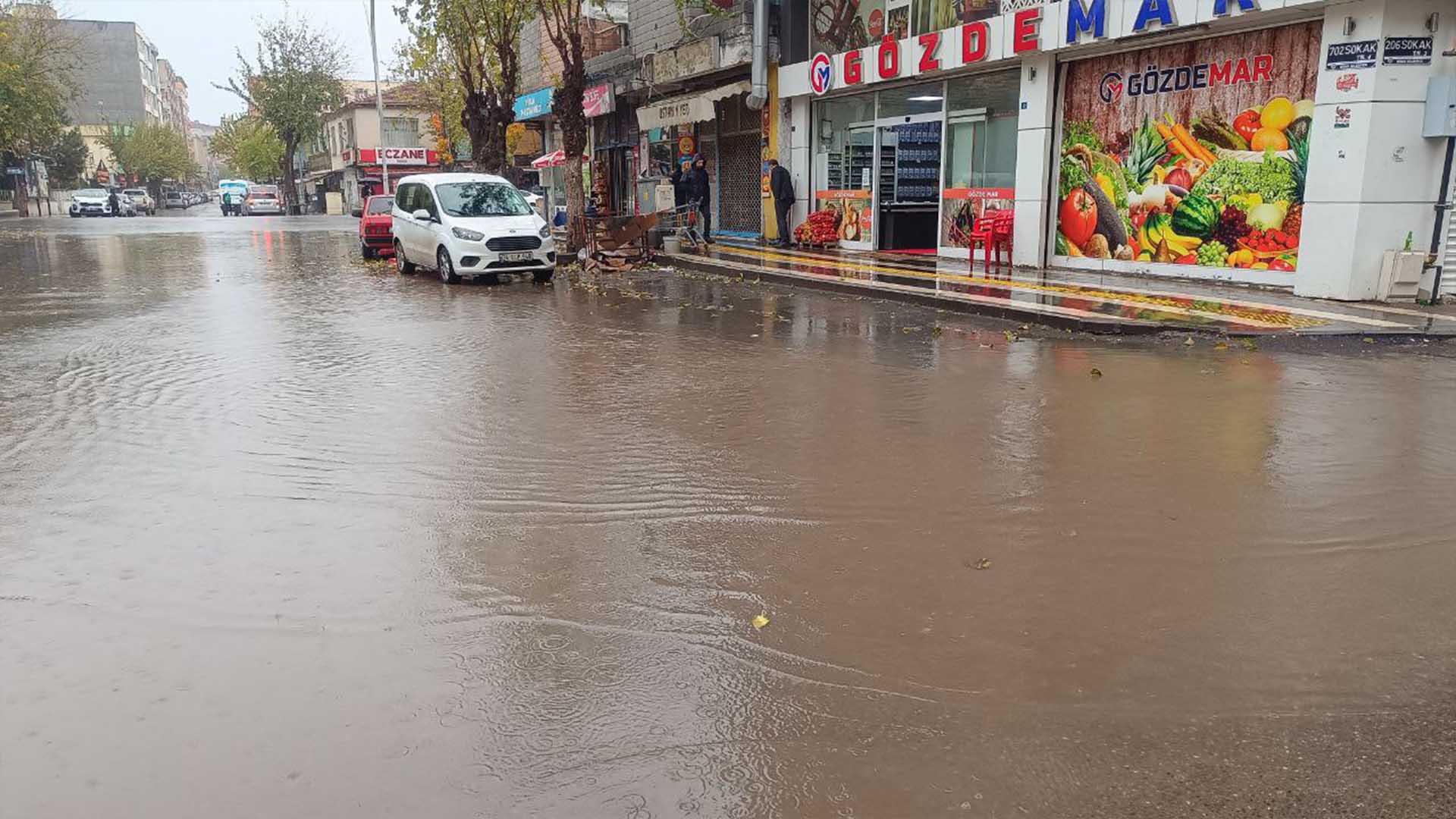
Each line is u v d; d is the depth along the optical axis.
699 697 3.43
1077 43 14.42
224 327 12.17
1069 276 15.01
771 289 15.49
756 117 23.45
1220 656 3.64
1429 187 11.76
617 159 30.72
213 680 3.56
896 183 19.69
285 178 66.31
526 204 18.06
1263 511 5.11
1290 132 12.71
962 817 2.77
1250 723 3.21
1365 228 11.75
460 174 18.89
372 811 2.83
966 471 5.86
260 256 24.42
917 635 3.85
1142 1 13.30
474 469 6.07
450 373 9.05
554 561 4.61
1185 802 2.83
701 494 5.52
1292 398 7.55
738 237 24.53
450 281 17.08
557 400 7.88
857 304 13.49
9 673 3.62
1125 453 6.17
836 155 20.98
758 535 4.90
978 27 16.05
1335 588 4.20
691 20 24.69
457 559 4.65
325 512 5.32
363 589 4.33
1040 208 16.06
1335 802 2.82
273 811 2.84
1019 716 3.27
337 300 14.95
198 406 7.85
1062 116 15.77
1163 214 14.49
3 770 3.03
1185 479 5.66
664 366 9.25
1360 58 11.48
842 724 3.25
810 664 3.64
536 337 11.05
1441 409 7.18
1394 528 4.86
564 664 3.67
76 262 22.69
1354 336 9.98
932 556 4.61
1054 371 8.73
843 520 5.09
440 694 3.47
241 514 5.30
